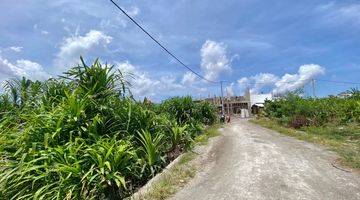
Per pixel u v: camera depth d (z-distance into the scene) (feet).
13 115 29.76
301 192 23.38
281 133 61.67
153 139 29.86
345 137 51.72
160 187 24.62
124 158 24.66
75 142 23.76
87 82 28.58
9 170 23.17
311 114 76.89
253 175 27.68
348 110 71.77
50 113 25.36
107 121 27.32
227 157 36.58
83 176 22.02
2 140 24.70
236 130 70.64
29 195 22.11
